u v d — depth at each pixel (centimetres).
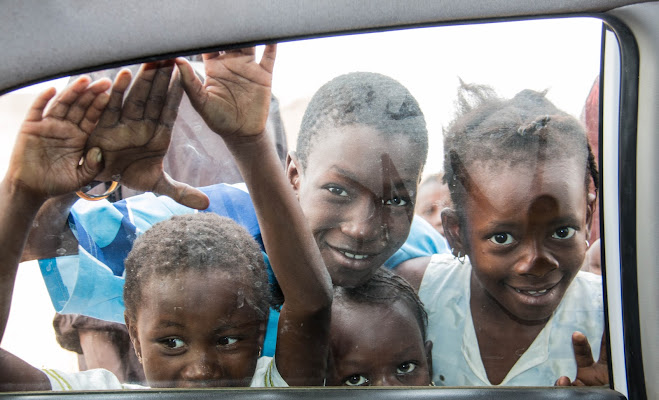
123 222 100
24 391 103
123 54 90
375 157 102
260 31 92
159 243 101
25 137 93
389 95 101
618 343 108
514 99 104
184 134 97
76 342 103
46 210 97
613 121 105
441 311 109
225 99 97
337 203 103
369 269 106
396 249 106
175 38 90
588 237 108
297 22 93
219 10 89
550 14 100
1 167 94
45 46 87
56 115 93
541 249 107
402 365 110
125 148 96
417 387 111
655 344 104
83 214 98
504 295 109
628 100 104
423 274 107
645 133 103
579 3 99
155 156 98
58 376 104
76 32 87
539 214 105
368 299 108
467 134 103
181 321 104
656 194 102
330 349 109
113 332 103
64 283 100
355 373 110
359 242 105
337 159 102
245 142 99
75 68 90
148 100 95
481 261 107
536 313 109
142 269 101
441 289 108
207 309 104
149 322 104
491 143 104
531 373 112
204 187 100
